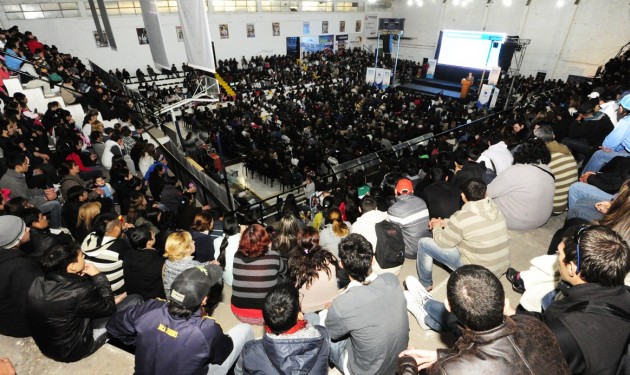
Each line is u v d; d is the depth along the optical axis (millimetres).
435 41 28281
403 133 13008
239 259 2656
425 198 3299
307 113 18047
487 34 22297
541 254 3041
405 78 26547
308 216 6684
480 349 1138
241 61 26328
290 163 11422
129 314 1959
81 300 2135
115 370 2324
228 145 13336
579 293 1371
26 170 4508
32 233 3070
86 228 3615
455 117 14633
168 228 4090
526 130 5344
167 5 22109
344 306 1806
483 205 2502
